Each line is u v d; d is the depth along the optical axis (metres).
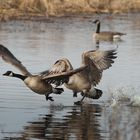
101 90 17.03
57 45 28.19
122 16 44.69
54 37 31.45
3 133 12.62
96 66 15.55
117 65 22.50
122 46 29.03
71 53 25.52
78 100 16.31
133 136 12.22
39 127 13.17
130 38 32.47
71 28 36.12
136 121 13.67
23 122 13.63
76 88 15.42
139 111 14.99
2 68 21.33
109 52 15.64
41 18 39.69
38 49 26.53
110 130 12.92
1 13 38.78
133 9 49.09
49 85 14.28
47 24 37.38
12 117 14.09
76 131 12.85
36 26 36.12
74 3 44.81
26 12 40.69
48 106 15.47
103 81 19.08
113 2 48.09
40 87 14.12
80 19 40.91
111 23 39.91
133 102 16.11
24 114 14.45
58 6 43.31
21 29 34.38
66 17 41.41
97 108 15.39
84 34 33.62
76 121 13.82
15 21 37.56
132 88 17.91
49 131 12.85
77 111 14.97
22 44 28.06
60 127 13.22
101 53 15.58
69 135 12.53
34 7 41.53
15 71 20.80
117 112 14.84
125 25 38.97
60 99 16.39
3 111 14.71
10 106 15.29
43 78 14.05
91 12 45.09
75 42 29.75
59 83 14.38
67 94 17.08
